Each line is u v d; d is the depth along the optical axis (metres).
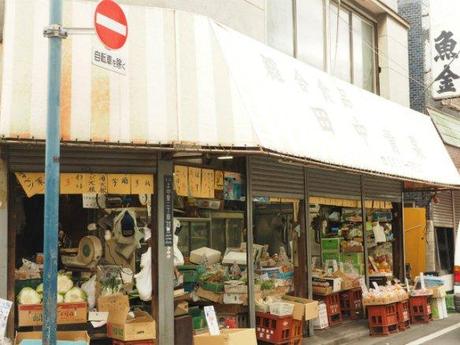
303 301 9.31
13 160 6.67
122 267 7.61
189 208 9.31
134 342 6.87
